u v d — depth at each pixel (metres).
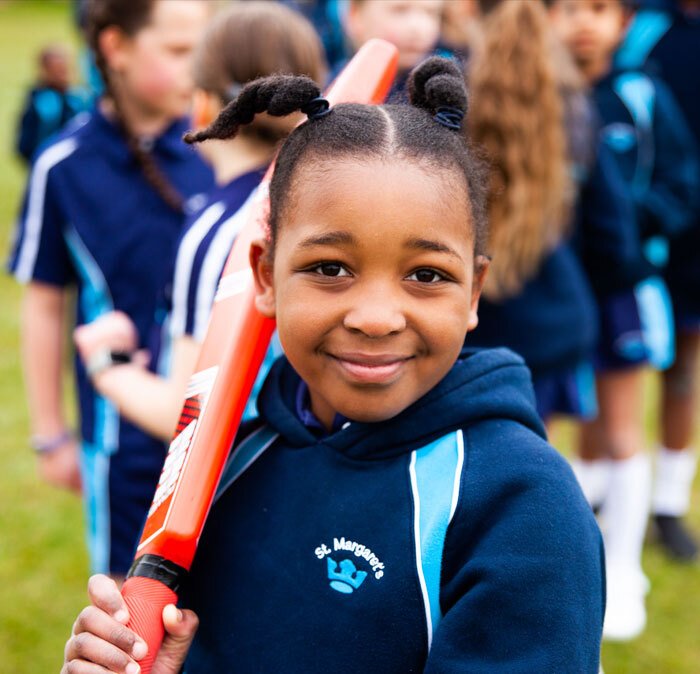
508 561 1.03
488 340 2.42
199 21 2.44
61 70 6.71
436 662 1.03
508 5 2.45
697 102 3.76
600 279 2.80
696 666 3.06
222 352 1.31
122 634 1.10
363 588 1.11
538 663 1.00
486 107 2.39
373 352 1.05
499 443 1.12
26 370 2.60
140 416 1.90
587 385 2.90
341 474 1.17
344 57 4.56
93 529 2.50
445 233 1.05
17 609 3.27
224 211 1.80
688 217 3.23
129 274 2.45
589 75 3.20
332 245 1.04
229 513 1.25
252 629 1.17
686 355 3.65
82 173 2.46
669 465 3.71
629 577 3.25
